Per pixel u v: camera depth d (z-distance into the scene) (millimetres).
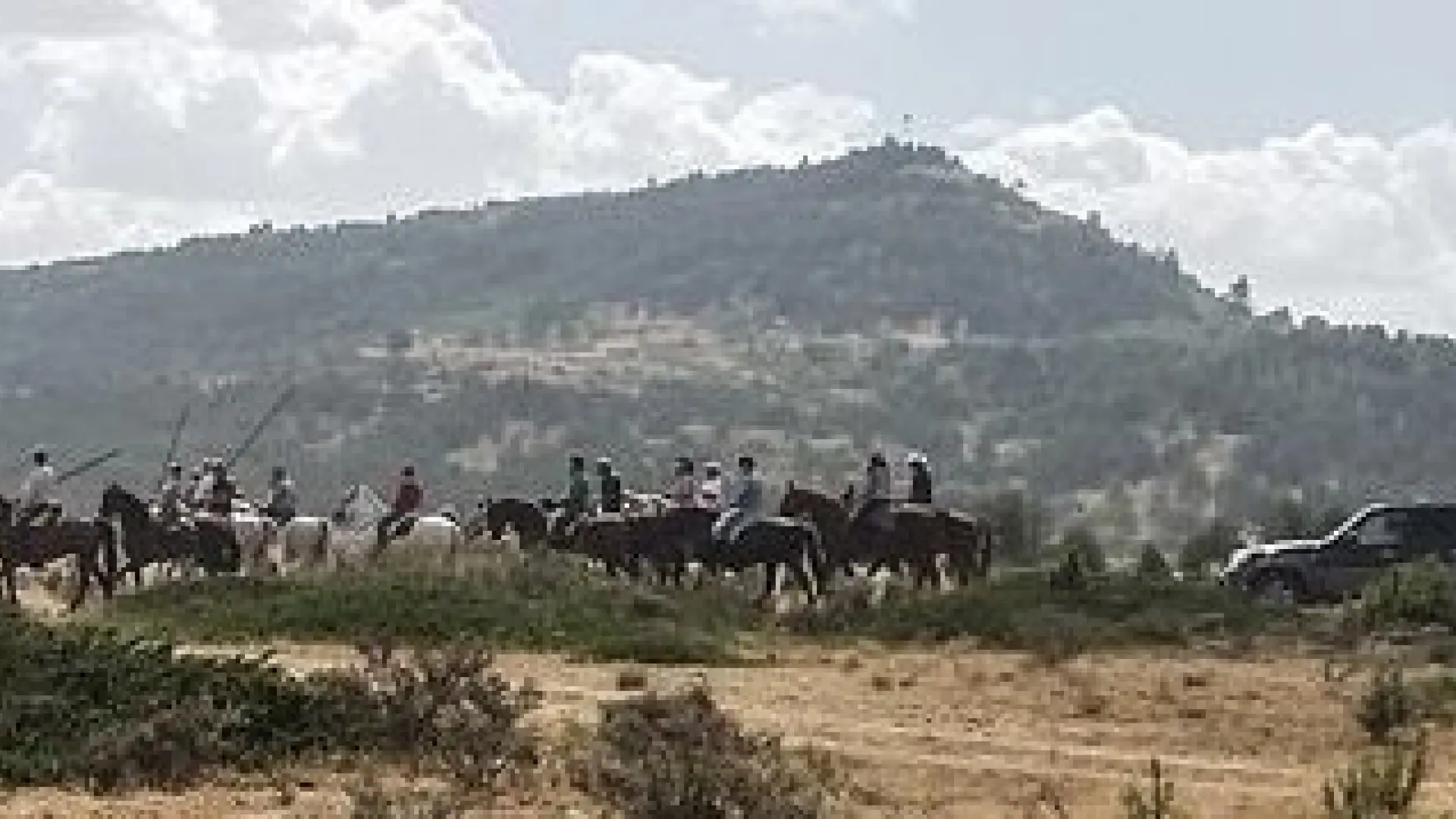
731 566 36281
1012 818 18156
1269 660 30016
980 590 34250
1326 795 18594
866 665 29125
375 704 20578
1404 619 32469
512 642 30281
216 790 18531
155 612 33062
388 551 36938
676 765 17000
